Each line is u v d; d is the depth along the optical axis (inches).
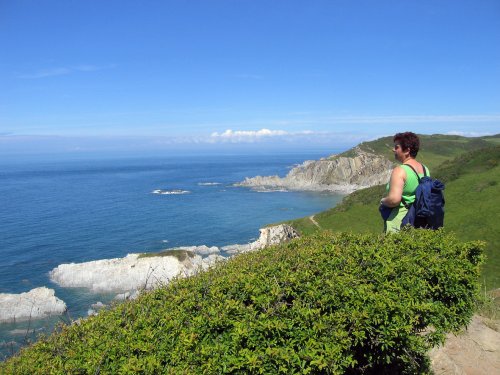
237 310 210.2
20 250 2652.6
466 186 2596.0
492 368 331.6
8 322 1450.5
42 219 3838.6
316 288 229.5
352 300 223.1
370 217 3034.0
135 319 235.6
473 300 292.8
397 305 224.7
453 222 2158.0
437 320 254.7
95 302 1721.2
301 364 187.9
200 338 200.4
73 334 236.4
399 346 233.6
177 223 3634.4
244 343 194.1
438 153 6914.4
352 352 224.1
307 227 3115.2
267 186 7047.2
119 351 199.5
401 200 325.4
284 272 250.2
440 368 314.5
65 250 2667.3
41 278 2075.5
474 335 359.3
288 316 207.8
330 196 5674.2
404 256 265.7
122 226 3496.6
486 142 7637.8
